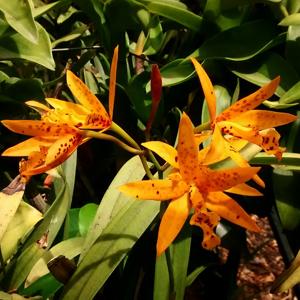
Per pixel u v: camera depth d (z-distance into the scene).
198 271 0.34
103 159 0.44
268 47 0.38
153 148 0.21
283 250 0.42
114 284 0.34
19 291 0.31
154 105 0.23
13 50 0.35
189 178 0.21
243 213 0.21
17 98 0.38
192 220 0.21
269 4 0.38
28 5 0.32
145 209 0.28
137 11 0.38
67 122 0.22
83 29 0.45
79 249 0.31
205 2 0.41
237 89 0.37
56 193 0.35
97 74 0.47
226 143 0.22
